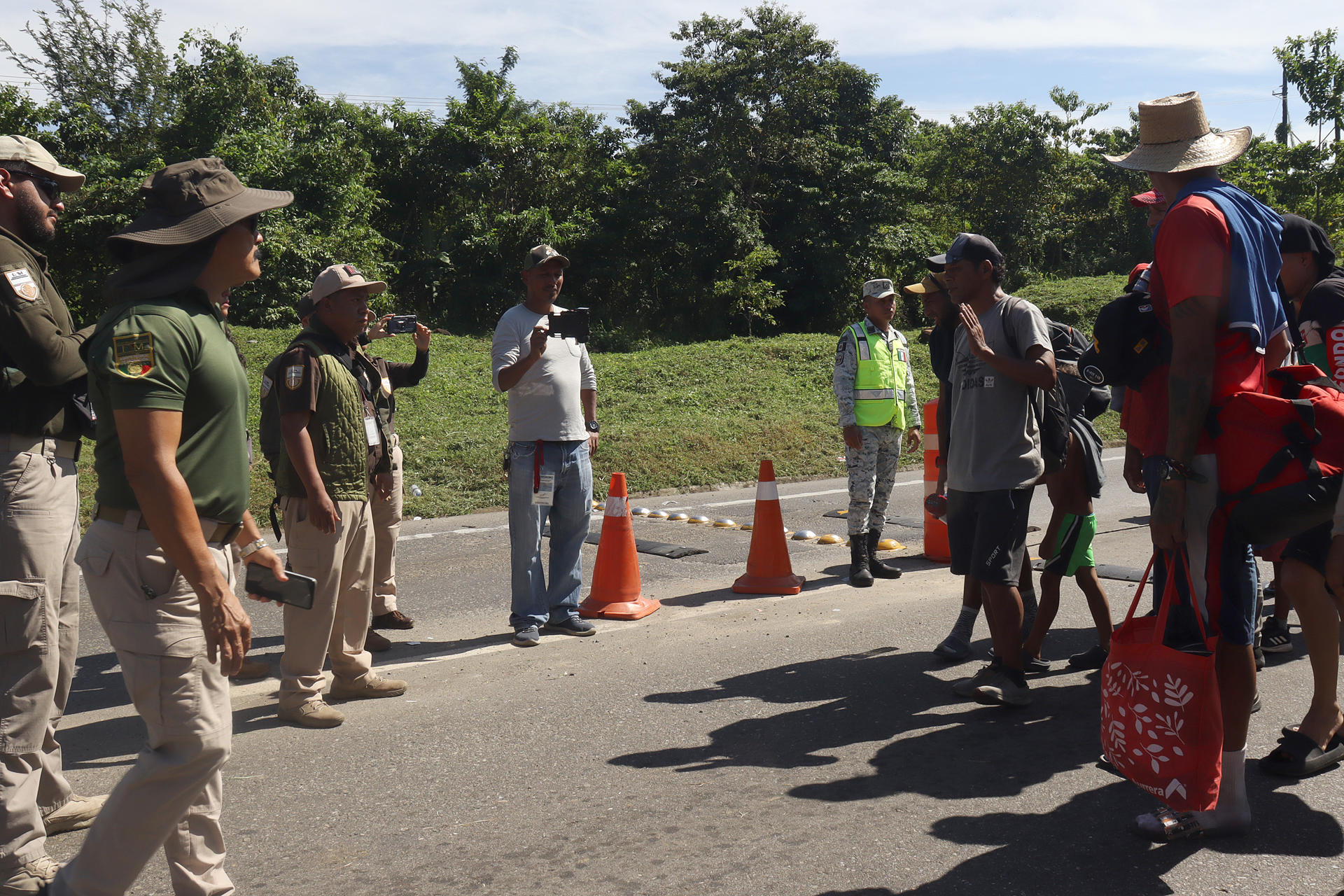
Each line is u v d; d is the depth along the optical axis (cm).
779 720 426
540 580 570
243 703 472
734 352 2002
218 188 249
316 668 437
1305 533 352
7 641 280
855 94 4188
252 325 2570
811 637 555
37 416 296
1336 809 329
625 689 473
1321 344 391
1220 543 302
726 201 3500
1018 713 429
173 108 3259
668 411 1561
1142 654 297
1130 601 617
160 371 229
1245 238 298
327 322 464
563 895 285
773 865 300
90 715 464
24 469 290
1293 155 3666
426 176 3519
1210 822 309
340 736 420
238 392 253
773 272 3691
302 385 432
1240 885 282
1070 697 450
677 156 3512
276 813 344
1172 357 297
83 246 2566
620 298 3672
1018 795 346
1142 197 446
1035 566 709
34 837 281
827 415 1530
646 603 629
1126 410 389
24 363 284
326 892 290
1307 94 3622
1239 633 305
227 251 250
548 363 559
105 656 563
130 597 239
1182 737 291
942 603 625
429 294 3347
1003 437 425
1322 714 362
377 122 3491
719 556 800
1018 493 428
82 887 241
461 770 380
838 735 407
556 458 563
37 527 289
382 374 583
